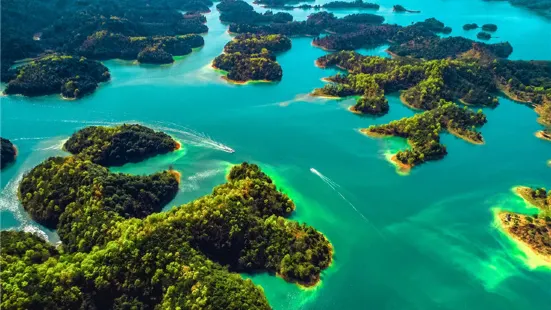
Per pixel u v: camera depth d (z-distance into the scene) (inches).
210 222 6205.7
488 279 6240.2
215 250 6136.8
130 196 7126.0
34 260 5703.7
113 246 5472.4
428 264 6481.3
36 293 4958.2
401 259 6560.0
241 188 7170.3
